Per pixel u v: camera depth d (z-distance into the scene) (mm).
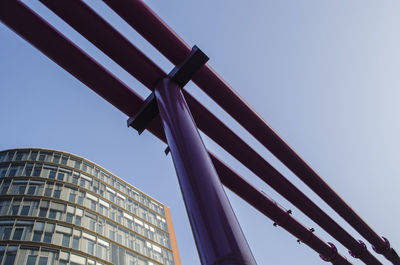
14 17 5195
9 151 34312
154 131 6609
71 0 5332
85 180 34844
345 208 12234
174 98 4961
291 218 11828
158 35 5836
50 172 32969
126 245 32594
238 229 3053
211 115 7488
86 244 28406
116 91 6105
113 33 5605
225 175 9086
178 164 3801
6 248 24344
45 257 25078
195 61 5500
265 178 9680
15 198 28734
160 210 42750
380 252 15594
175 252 38531
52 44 5492
